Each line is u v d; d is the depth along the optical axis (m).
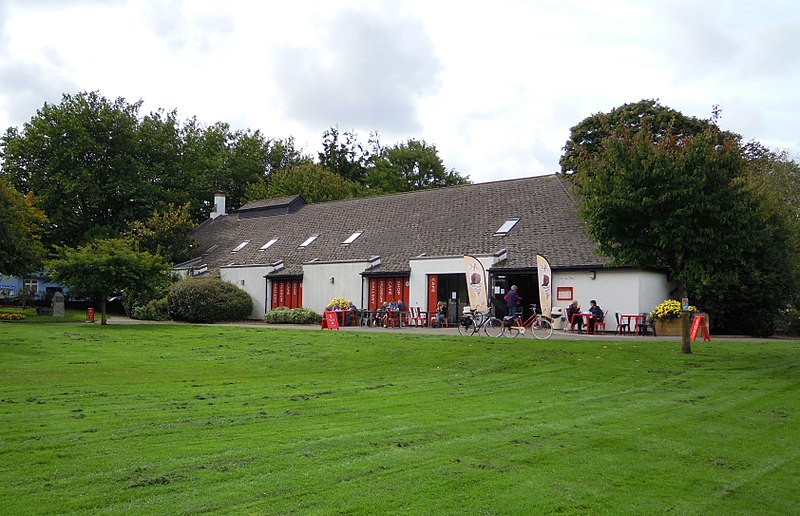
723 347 19.17
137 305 37.75
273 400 11.30
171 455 7.39
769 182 33.22
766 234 26.42
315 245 38.41
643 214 17.50
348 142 82.75
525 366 16.17
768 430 9.32
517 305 25.22
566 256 27.44
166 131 53.91
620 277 25.72
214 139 67.44
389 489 6.33
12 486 6.24
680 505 6.16
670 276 26.72
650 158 17.09
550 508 5.95
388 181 69.69
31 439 8.02
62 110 48.38
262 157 73.62
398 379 14.38
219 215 50.84
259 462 7.14
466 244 31.20
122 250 29.89
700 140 17.36
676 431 9.16
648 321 25.39
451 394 12.30
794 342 21.19
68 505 5.73
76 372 14.58
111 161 49.19
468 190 36.53
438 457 7.48
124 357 17.50
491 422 9.56
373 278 32.94
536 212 31.44
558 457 7.64
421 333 24.50
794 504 6.27
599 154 19.69
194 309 34.81
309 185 61.47
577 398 11.96
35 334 23.33
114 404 10.64
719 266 27.14
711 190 17.19
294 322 34.03
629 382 13.98
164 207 50.31
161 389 12.43
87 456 7.30
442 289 30.67
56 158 47.47
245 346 20.20
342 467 7.00
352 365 16.55
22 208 37.12
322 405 10.88
